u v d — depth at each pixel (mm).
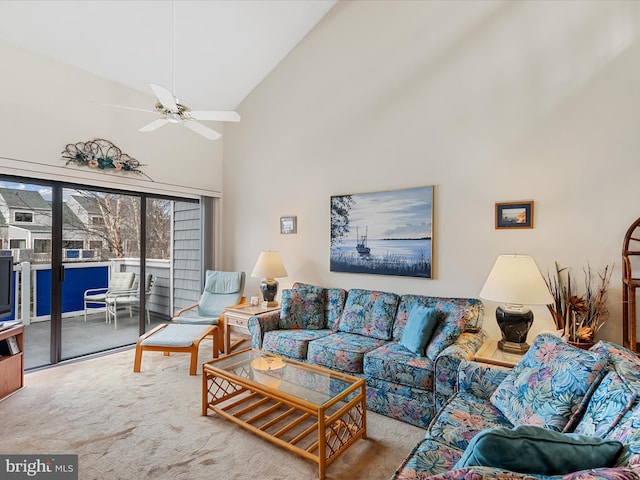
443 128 3113
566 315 2324
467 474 772
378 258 3447
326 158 3879
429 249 3148
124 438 2141
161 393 2777
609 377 1268
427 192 3164
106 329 3934
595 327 2260
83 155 3535
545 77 2668
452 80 3074
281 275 3879
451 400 1822
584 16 2533
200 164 4703
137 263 4207
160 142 4258
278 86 4324
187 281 4777
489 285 2287
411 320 2750
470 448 932
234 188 4840
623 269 2279
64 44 3246
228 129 4934
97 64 3555
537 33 2707
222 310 4098
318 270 3945
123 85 3898
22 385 2850
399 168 3357
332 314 3434
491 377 1827
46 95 3307
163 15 3264
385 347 2723
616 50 2424
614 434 1037
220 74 4188
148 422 2328
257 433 2094
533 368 1610
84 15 3033
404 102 3336
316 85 3971
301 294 3525
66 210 3586
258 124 4543
